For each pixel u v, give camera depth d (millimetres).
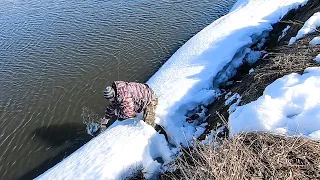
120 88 6066
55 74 10680
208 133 6094
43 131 8609
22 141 8352
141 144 6031
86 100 9547
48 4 15734
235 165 4160
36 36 12969
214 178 4172
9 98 9742
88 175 5668
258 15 11523
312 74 5422
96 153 6156
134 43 12164
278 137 4500
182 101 7355
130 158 5812
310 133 4434
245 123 4930
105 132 6789
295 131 4480
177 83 8195
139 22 13641
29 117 9031
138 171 5648
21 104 9492
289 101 4953
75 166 6070
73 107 9312
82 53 11727
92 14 14500
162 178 5406
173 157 5820
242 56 9609
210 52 9531
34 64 11258
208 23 13430
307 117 4555
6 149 8172
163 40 12328
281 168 4113
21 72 10883
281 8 11469
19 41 12680
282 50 7941
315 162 4105
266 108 4930
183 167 4758
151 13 14383
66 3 15758
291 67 6184
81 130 8547
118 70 10781
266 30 10578
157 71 10062
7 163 7863
